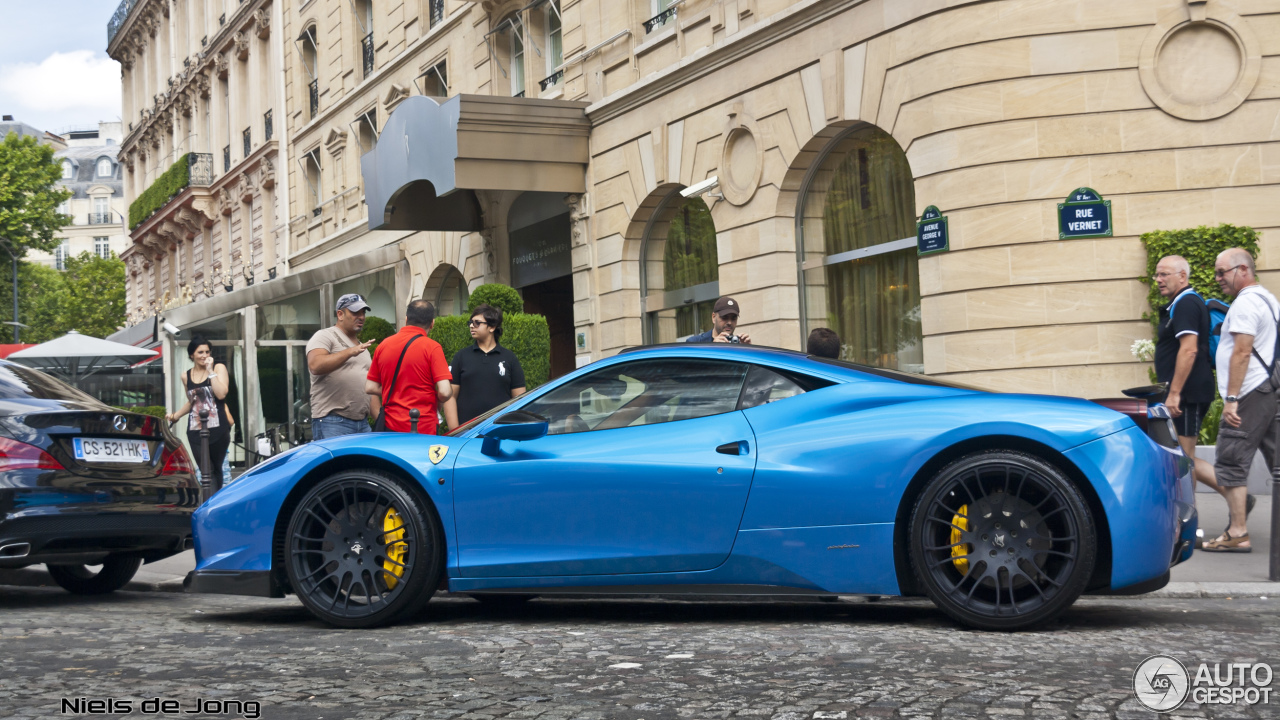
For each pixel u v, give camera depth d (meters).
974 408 4.86
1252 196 10.57
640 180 15.62
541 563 5.20
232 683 3.99
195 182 35.03
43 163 49.03
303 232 28.03
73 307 67.94
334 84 26.05
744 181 13.83
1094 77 10.66
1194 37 10.68
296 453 5.65
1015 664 4.05
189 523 7.13
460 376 8.92
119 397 24.69
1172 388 7.42
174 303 38.84
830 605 5.95
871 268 12.73
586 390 5.46
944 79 11.02
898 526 4.87
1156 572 4.68
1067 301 10.61
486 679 4.00
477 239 19.95
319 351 8.81
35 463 6.34
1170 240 10.44
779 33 13.01
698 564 5.04
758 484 4.98
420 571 5.31
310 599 5.42
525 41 18.42
